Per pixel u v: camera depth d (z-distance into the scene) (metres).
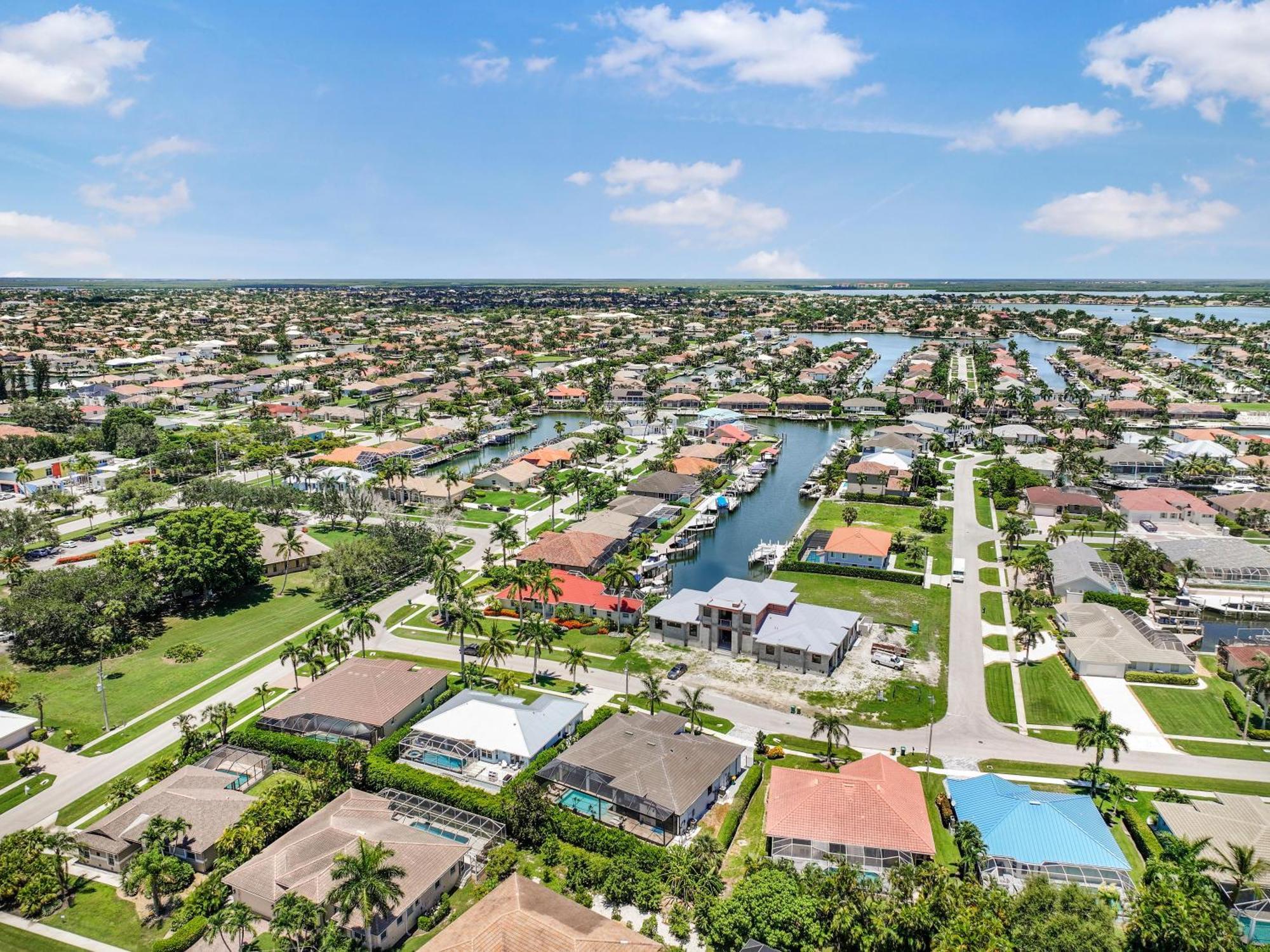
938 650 134.88
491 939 69.31
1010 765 102.56
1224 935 66.94
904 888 73.81
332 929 71.94
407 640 141.12
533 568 150.88
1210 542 174.12
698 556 184.38
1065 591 154.75
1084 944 65.06
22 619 130.75
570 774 96.62
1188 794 95.94
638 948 69.81
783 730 110.75
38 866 80.75
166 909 79.12
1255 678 109.31
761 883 75.00
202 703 119.38
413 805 94.94
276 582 167.50
